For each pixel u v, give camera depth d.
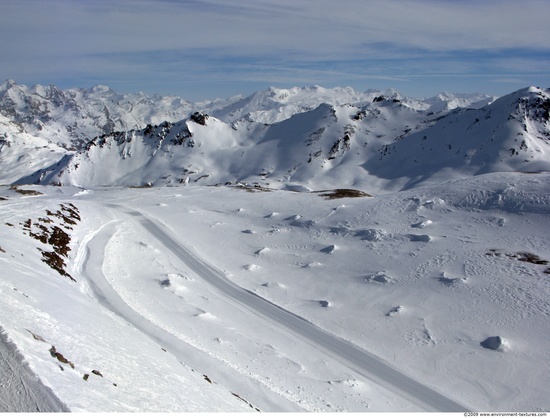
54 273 28.25
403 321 35.69
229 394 19.64
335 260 50.62
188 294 39.62
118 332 19.00
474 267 42.16
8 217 39.94
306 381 26.58
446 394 26.94
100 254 42.69
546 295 35.75
